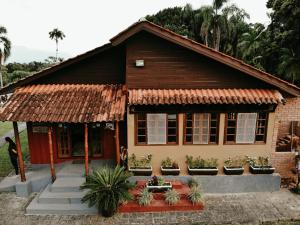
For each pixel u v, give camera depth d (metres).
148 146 11.31
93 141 12.90
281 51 26.94
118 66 12.33
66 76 12.34
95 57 12.22
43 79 12.30
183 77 11.26
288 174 11.98
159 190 10.60
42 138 12.59
